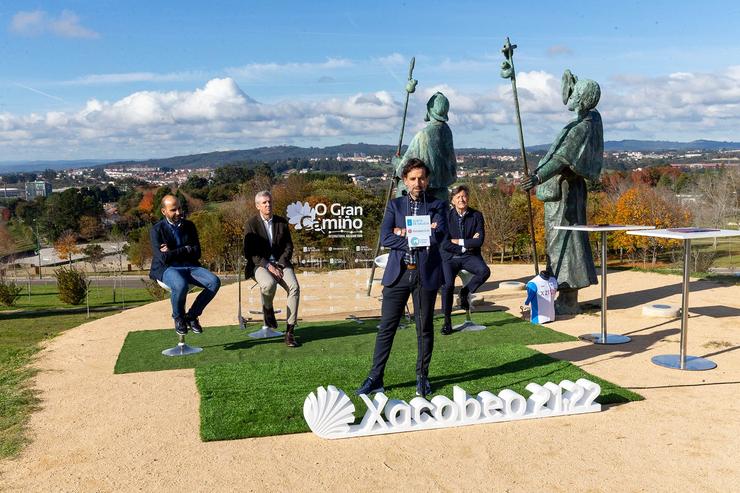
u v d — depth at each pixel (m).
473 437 4.64
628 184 47.91
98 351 7.79
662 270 14.17
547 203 9.47
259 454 4.38
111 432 4.88
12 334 15.17
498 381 5.89
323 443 4.56
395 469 4.11
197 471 4.12
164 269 7.45
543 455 4.28
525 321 8.99
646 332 8.16
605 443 4.46
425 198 5.27
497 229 35.81
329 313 10.03
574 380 5.86
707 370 6.29
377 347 5.50
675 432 4.63
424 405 4.81
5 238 65.56
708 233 6.16
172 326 9.38
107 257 61.81
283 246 7.93
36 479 4.06
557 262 9.35
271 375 6.28
